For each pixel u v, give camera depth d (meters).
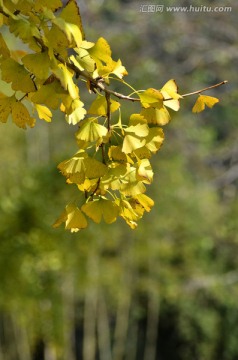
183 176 10.28
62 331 9.07
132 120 1.13
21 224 7.65
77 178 1.12
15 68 1.10
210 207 10.17
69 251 8.56
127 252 9.92
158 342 11.86
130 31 10.29
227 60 9.91
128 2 10.62
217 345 11.18
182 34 10.02
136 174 1.13
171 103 1.14
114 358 11.08
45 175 7.86
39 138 10.05
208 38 10.16
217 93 10.07
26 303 8.02
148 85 9.97
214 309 11.13
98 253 9.32
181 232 10.20
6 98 1.18
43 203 7.75
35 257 7.75
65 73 1.06
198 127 10.68
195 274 10.52
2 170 8.38
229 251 10.72
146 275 10.57
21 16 1.08
